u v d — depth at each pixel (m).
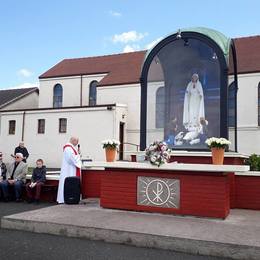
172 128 9.54
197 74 9.41
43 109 27.72
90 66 33.31
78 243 6.38
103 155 25.05
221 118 8.71
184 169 7.50
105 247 6.16
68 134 26.48
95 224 6.81
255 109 23.36
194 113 9.39
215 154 7.46
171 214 7.71
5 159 28.89
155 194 7.88
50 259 5.55
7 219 7.35
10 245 6.25
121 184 8.24
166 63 9.59
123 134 26.34
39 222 7.06
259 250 5.51
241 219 7.38
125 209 8.16
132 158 9.41
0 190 10.42
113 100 27.56
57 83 33.31
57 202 10.01
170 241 6.04
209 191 7.42
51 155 27.11
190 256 5.77
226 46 8.84
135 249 6.08
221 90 8.70
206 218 7.39
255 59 24.77
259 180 8.70
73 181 9.13
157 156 7.71
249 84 23.59
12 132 29.00
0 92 37.97
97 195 10.28
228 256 5.68
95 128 25.58
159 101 9.60
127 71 29.48
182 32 9.04
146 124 9.50
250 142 23.30
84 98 32.06
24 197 10.59
